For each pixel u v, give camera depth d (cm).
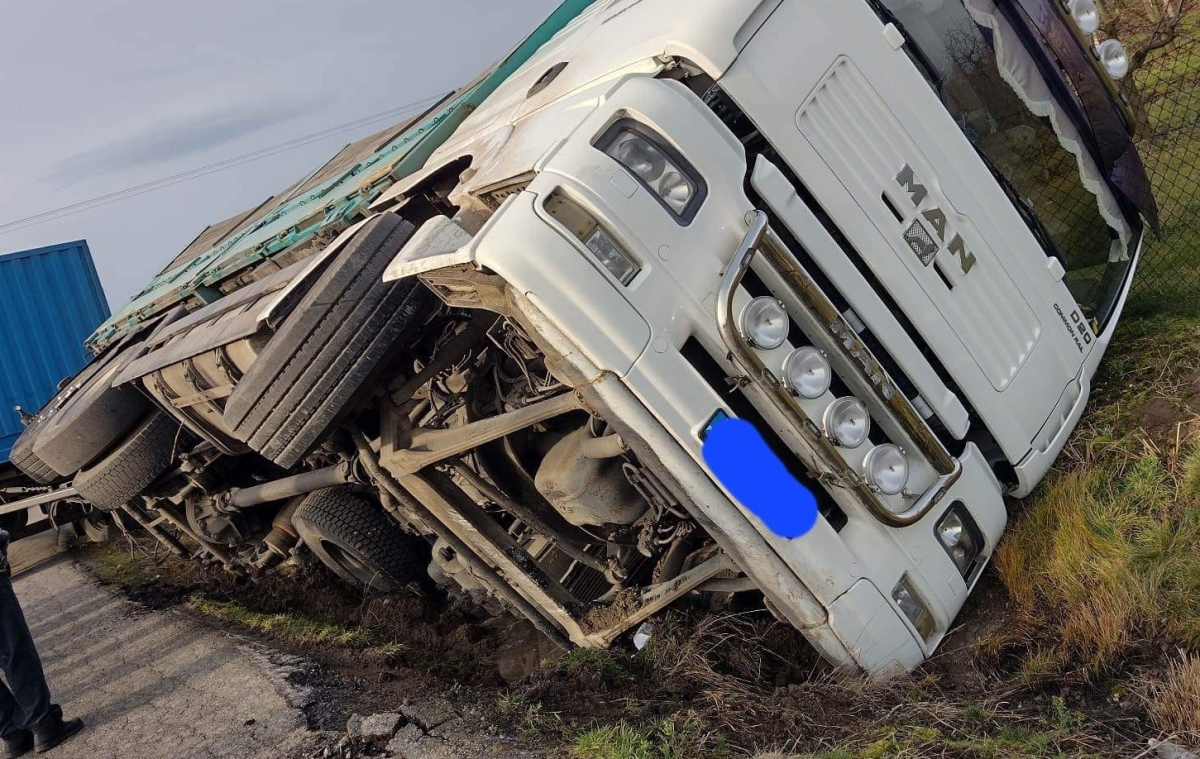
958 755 255
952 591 327
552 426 405
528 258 284
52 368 1327
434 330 419
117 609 711
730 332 289
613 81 313
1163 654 279
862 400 314
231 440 547
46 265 1344
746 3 303
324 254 393
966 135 353
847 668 315
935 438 316
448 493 417
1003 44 371
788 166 309
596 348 288
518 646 459
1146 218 420
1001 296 340
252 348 409
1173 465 338
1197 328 417
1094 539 320
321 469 553
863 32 319
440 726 357
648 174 294
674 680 346
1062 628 305
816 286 302
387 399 425
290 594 644
